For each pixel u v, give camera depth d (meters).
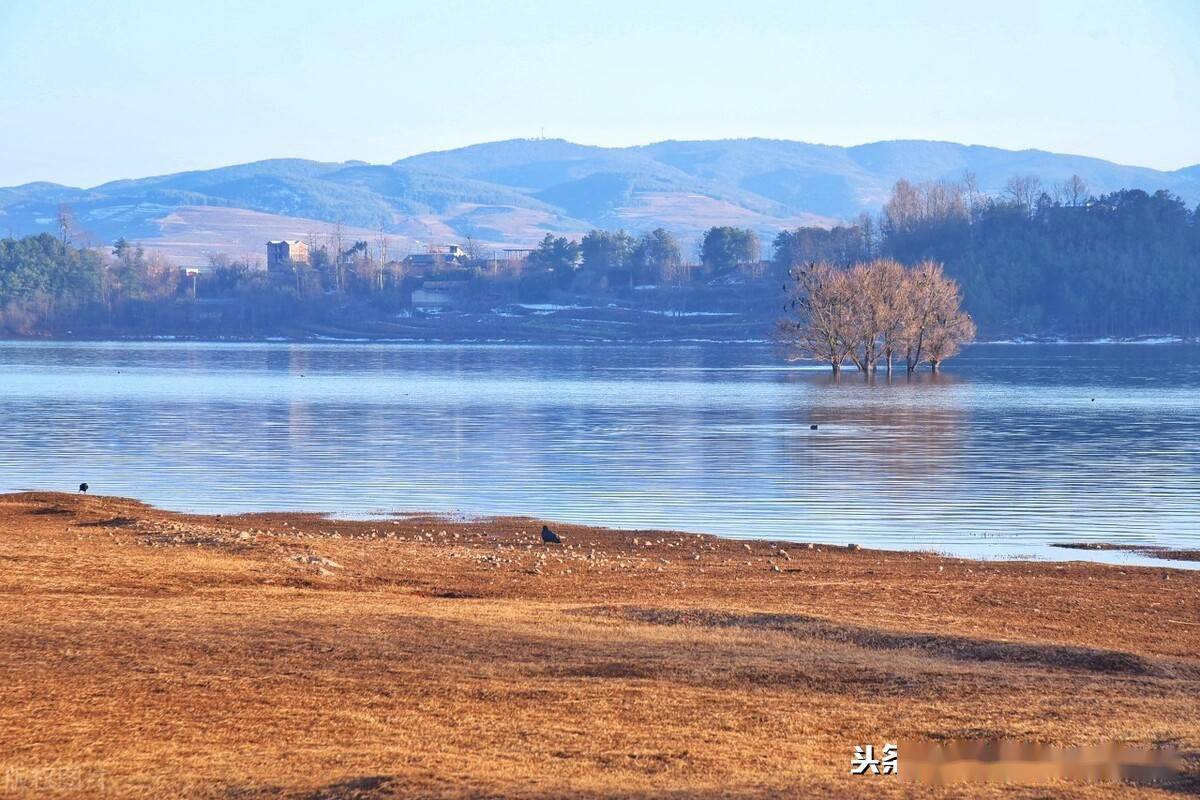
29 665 67.94
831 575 113.12
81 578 94.69
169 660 69.50
